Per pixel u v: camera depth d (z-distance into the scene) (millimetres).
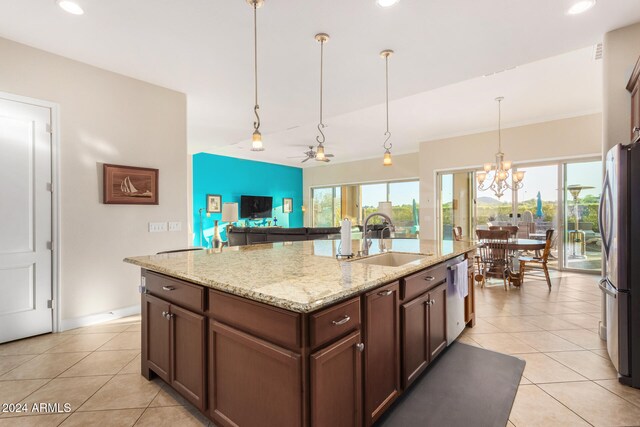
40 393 1951
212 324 1571
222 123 5078
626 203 2010
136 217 3432
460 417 1718
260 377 1358
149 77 3396
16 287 2719
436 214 6762
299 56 2941
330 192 10195
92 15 2332
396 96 3949
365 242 2449
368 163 9117
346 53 2883
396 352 1761
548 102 4637
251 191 9258
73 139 3008
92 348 2584
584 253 5359
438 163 6688
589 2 2193
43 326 2848
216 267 1857
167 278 1879
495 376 2137
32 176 2787
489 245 4578
